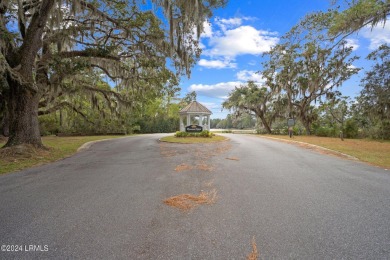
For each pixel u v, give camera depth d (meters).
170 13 9.73
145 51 12.21
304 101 26.12
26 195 4.41
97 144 15.95
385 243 2.62
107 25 11.77
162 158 9.16
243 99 31.31
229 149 12.18
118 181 5.47
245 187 4.88
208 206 3.76
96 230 2.91
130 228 2.97
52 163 8.33
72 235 2.79
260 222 3.15
